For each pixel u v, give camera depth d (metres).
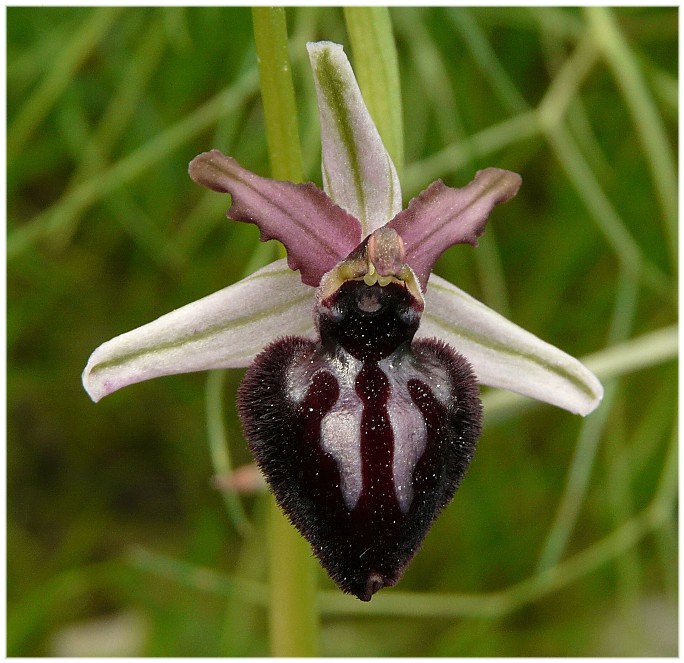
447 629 0.22
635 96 0.18
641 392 0.21
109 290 0.22
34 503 0.22
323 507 0.15
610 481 0.19
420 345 0.15
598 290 0.21
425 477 0.15
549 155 0.20
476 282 0.20
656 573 0.22
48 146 0.20
